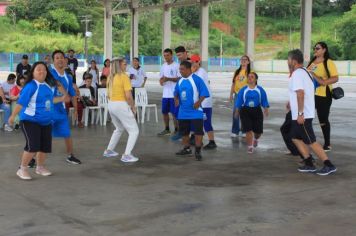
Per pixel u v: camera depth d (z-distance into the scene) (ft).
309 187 20.74
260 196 19.34
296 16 248.73
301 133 23.02
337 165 25.17
